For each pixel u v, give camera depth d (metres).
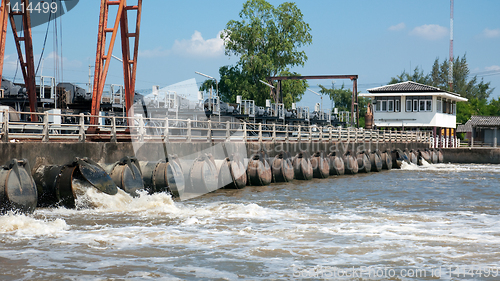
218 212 17.09
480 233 13.99
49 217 15.10
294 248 12.03
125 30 26.77
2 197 14.05
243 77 74.75
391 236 13.48
